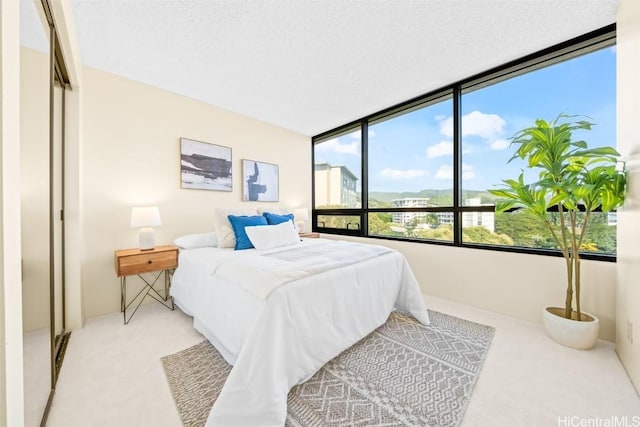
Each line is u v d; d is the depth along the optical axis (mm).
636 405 1178
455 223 2611
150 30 1771
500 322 2084
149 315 2250
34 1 1238
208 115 2988
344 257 1899
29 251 1251
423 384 1339
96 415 1130
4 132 533
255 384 1089
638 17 1312
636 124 1322
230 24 1724
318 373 1432
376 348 1692
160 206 2619
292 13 1631
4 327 524
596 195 1516
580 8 1604
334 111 3252
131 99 2438
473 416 1126
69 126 1925
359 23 1726
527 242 2193
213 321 1663
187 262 2162
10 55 561
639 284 1269
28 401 1118
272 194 3664
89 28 1742
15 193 585
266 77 2414
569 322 1653
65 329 1924
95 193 2232
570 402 1200
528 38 1888
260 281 1381
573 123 1594
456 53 2068
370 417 1126
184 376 1400
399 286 2184
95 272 2227
